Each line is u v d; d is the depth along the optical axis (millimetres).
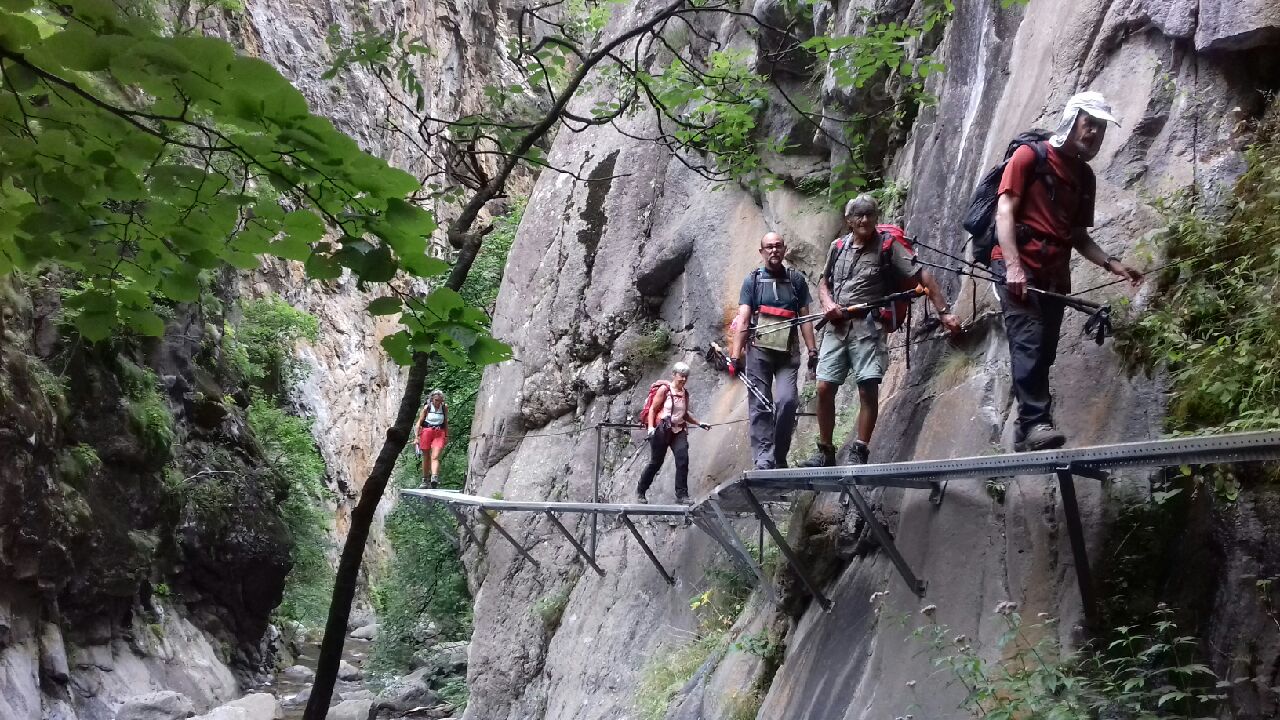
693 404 11984
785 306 7609
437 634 19297
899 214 9094
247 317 30547
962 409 5742
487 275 23453
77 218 2842
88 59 2289
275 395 30141
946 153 7855
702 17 13219
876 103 10000
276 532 22406
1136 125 5531
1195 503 4293
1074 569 4582
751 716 7152
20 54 2432
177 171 2689
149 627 17656
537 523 14188
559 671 12102
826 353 6473
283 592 24938
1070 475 4195
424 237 2775
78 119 2615
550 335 14938
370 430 39812
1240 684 3795
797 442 9391
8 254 3162
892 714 4941
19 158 2719
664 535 11516
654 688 9492
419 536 20062
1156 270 5023
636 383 13281
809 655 6340
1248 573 3941
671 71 7375
